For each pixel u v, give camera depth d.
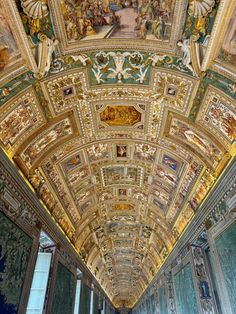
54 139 11.85
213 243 11.12
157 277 28.02
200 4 6.69
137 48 8.64
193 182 13.30
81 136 12.83
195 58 8.09
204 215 12.23
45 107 10.05
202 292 13.23
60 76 9.23
